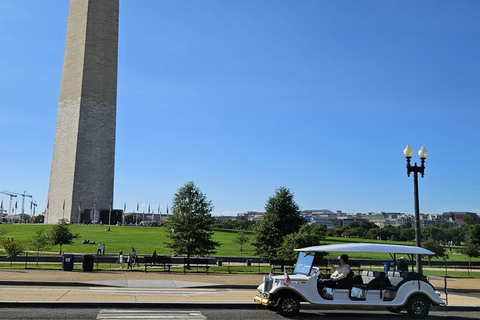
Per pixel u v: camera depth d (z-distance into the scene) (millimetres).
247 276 31828
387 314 17844
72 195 112875
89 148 115625
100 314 15359
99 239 84750
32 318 14367
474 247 58531
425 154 23688
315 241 38438
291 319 15977
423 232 191500
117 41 122688
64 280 25453
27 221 173000
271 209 45188
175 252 40312
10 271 30484
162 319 14828
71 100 117312
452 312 18703
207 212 41438
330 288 16672
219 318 15461
